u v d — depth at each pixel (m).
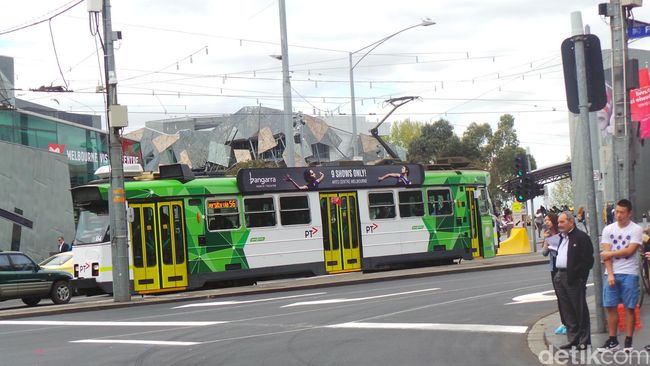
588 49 11.47
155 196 24.84
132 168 26.36
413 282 24.56
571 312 10.87
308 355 11.84
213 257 25.55
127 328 16.42
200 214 25.48
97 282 24.39
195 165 99.00
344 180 28.31
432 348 11.98
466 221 31.12
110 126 23.14
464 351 11.62
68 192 39.50
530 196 38.25
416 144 94.38
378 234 28.73
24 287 23.39
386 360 11.12
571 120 38.34
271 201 26.86
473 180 31.75
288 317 16.89
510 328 13.64
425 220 29.92
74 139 46.75
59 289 24.33
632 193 14.94
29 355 13.01
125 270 22.80
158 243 24.72
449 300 18.47
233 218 26.11
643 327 12.38
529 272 25.92
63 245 33.75
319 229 27.56
